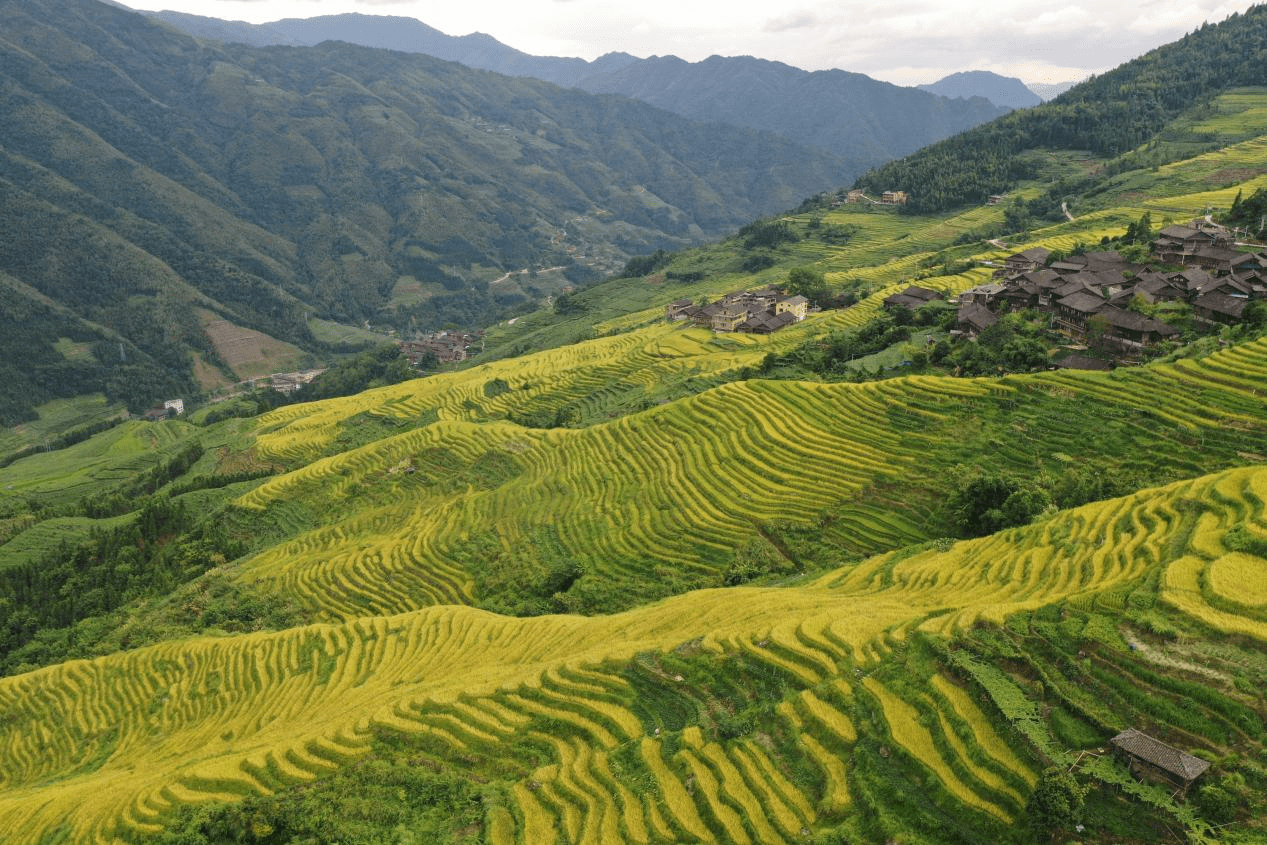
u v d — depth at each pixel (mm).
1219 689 33188
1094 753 32344
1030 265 137375
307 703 61000
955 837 31156
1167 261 116125
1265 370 71562
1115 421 73500
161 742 62781
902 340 119875
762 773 37312
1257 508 45375
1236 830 27781
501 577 81938
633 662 49844
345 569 92812
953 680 38781
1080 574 46312
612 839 35781
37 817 48594
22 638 97250
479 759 44438
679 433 99562
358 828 39406
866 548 68875
